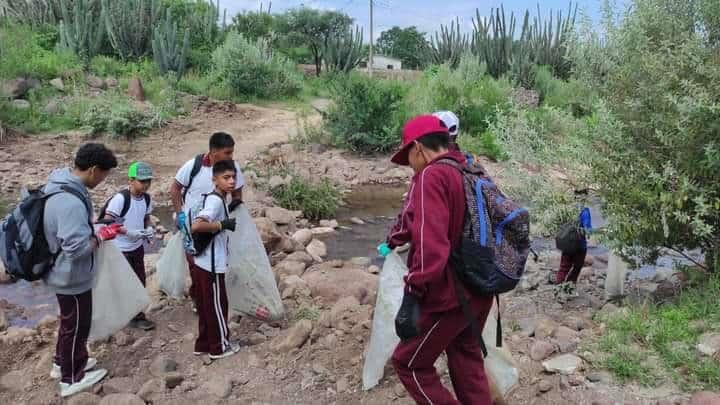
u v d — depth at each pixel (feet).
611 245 16.72
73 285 12.41
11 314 18.89
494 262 9.17
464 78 66.13
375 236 29.99
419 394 9.82
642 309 15.46
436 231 8.82
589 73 18.57
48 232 11.85
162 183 38.60
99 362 14.34
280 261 23.26
